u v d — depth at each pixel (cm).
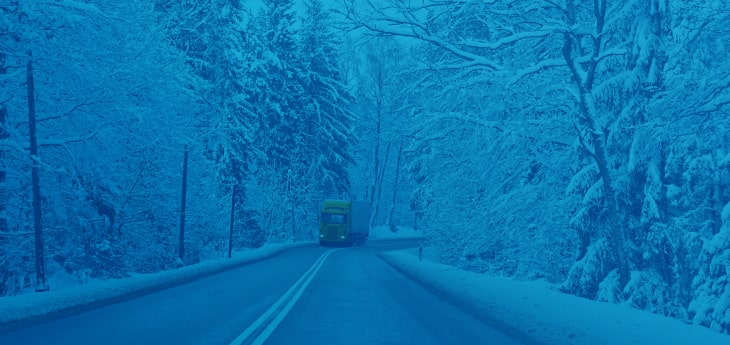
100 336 1040
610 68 1950
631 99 1720
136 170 2717
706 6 1614
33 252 2070
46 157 2138
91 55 2095
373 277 2636
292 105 6769
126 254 2711
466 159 2522
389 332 1128
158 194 2862
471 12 1838
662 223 1644
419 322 1280
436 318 1362
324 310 1429
